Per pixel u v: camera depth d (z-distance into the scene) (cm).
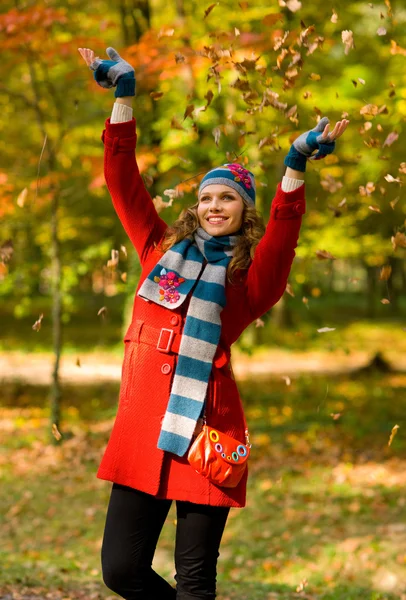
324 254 327
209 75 323
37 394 1330
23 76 980
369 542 650
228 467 229
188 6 961
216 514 236
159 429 233
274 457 950
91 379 1481
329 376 1577
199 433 232
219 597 491
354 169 988
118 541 235
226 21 859
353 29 1040
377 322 2823
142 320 244
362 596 523
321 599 501
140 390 238
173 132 788
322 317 2853
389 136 321
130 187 260
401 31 965
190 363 233
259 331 2056
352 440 1023
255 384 1464
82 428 1070
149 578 239
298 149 240
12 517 746
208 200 254
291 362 1767
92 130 1098
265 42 586
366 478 856
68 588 454
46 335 2197
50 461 916
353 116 418
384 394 1363
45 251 1051
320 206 983
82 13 892
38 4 742
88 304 2988
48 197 888
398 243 311
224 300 239
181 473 232
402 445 990
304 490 822
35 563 591
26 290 1047
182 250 246
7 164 1016
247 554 656
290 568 612
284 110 321
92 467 900
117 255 308
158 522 239
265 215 977
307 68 957
